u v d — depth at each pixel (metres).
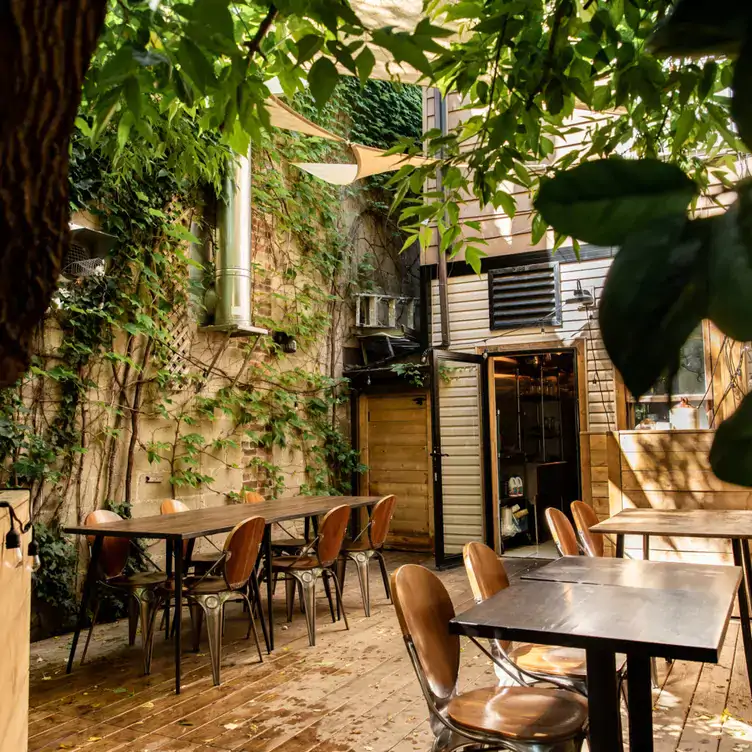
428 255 8.17
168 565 5.02
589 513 4.75
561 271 7.46
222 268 6.61
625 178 0.26
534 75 1.55
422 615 2.46
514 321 7.64
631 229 0.26
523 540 8.59
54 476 5.21
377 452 8.61
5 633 1.47
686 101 1.12
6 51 0.49
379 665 4.30
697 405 5.85
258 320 7.36
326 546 4.96
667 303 0.25
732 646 4.60
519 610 2.32
